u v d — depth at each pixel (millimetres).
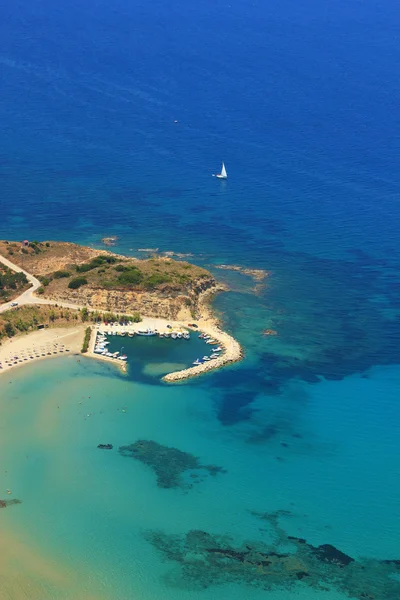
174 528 190875
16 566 177500
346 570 180250
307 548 186125
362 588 175500
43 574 175875
